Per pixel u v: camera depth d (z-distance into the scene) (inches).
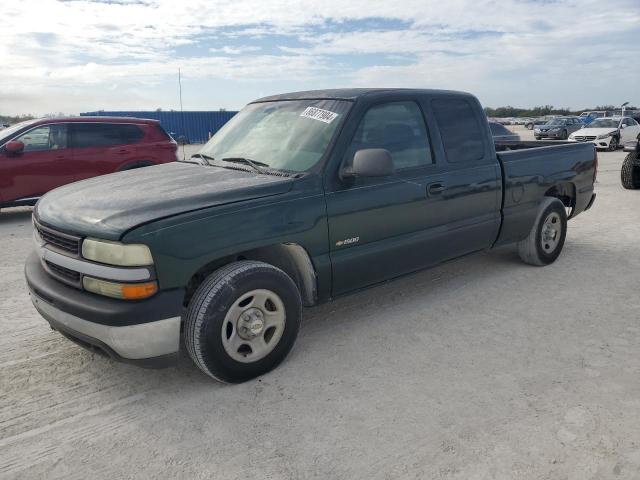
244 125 168.4
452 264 223.0
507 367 133.0
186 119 1337.4
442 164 166.4
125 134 373.1
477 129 181.6
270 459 99.2
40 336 154.6
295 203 129.3
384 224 149.4
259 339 126.3
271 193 126.9
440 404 116.5
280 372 131.6
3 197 332.5
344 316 167.9
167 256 109.6
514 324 159.9
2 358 140.6
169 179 137.8
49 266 125.3
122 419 113.0
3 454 101.6
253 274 121.0
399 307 175.0
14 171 332.8
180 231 111.2
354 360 137.9
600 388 122.2
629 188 436.1
